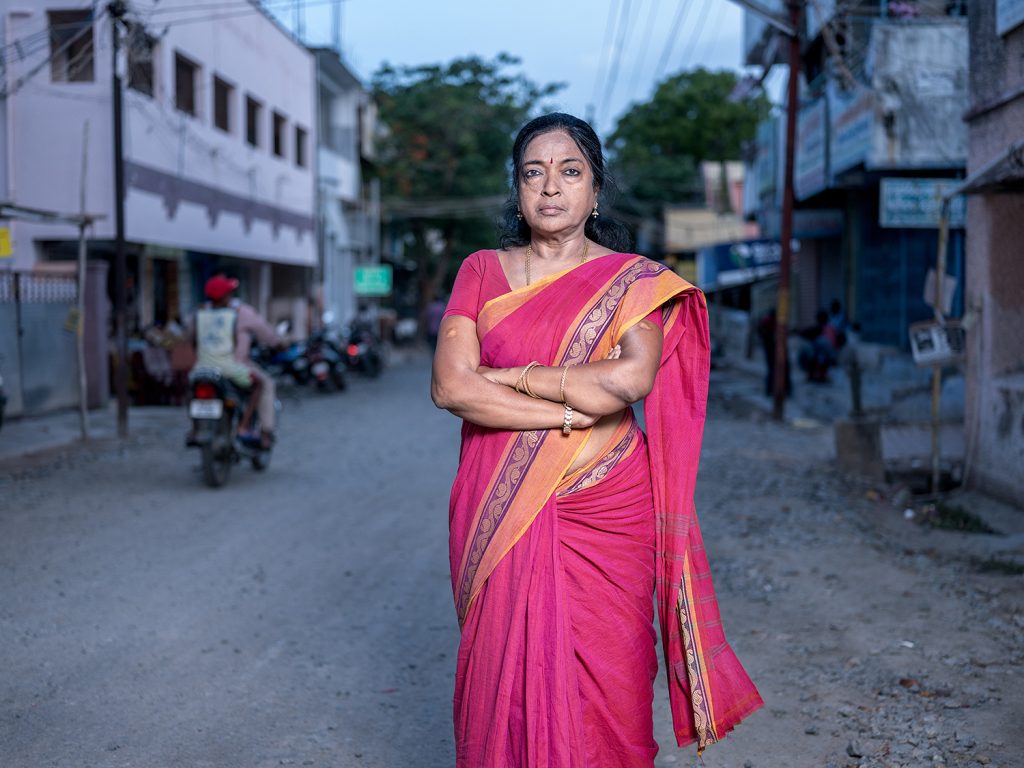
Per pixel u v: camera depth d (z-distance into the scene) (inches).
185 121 719.1
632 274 93.4
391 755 137.0
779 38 604.7
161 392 587.8
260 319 346.3
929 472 326.3
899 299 681.0
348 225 1307.8
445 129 1365.7
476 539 91.5
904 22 531.2
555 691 87.3
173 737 141.9
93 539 260.1
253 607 203.3
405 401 660.1
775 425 510.9
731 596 209.6
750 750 137.2
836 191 724.0
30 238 608.1
